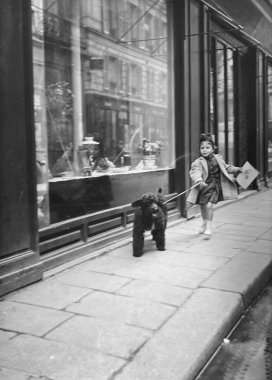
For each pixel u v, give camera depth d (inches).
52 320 136.1
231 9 405.1
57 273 183.6
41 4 217.2
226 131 443.2
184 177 312.0
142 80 316.2
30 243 171.2
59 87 239.9
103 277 178.2
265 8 470.9
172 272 184.7
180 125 312.0
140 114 318.7
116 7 294.5
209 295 156.9
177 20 309.1
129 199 259.3
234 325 144.6
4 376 104.0
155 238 223.3
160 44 310.8
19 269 164.6
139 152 308.0
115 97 298.2
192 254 215.0
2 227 156.9
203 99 339.9
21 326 131.9
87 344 119.9
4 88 156.0
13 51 159.8
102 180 233.3
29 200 169.9
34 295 158.2
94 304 149.0
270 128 587.8
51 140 224.4
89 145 251.1
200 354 115.8
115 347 117.9
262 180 536.1
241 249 226.2
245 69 502.9
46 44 229.5
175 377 104.1
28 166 168.7
